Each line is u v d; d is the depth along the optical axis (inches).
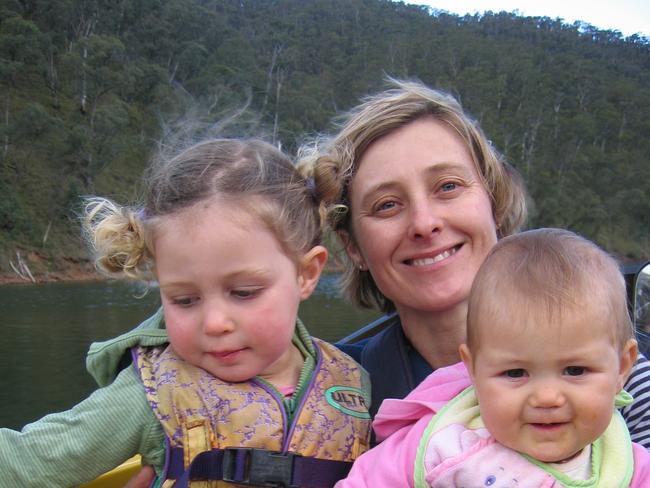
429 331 35.4
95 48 993.5
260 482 29.3
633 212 1120.2
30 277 669.9
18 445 29.3
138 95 1027.3
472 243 34.7
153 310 430.6
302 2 1828.2
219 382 30.4
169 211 30.1
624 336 26.5
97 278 701.9
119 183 851.4
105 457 29.6
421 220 33.9
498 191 36.9
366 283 41.6
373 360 36.0
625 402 28.4
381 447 29.8
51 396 195.2
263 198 30.7
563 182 1125.1
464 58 1434.5
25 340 304.7
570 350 25.6
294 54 1332.4
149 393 30.0
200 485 29.1
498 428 26.7
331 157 34.8
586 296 25.7
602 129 1331.2
